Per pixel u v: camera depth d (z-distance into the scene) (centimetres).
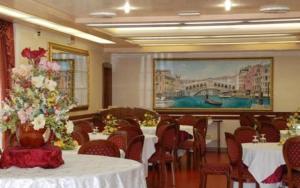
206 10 782
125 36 1073
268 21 838
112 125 809
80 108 1133
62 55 1027
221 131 1348
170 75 1380
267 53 1334
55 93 397
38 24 841
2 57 776
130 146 590
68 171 383
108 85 1389
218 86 1358
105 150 515
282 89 1329
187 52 1349
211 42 1227
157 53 1384
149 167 929
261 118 1179
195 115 1359
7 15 738
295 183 587
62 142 555
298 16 796
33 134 394
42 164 392
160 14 820
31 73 393
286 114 1317
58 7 743
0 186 353
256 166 633
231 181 650
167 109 1382
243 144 689
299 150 582
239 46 1280
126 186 389
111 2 704
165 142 802
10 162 393
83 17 841
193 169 998
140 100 1395
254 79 1341
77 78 1117
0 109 412
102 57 1316
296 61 1323
